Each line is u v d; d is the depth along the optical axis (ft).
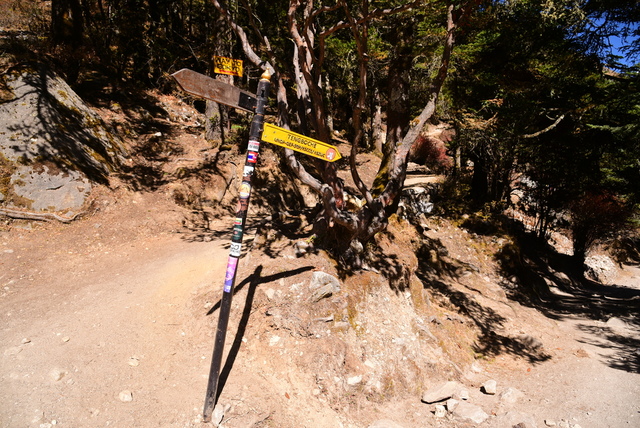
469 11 22.81
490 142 48.78
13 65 37.70
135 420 14.19
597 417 20.03
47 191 30.78
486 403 20.43
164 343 18.42
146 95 56.34
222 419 14.78
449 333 26.86
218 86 13.32
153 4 61.36
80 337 17.94
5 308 19.83
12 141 31.30
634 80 39.88
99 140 37.93
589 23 37.65
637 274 92.17
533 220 75.82
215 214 39.17
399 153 24.93
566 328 36.06
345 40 44.01
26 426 13.01
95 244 29.07
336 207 21.97
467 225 47.98
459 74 43.21
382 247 27.78
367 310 22.18
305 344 18.85
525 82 42.24
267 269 21.77
